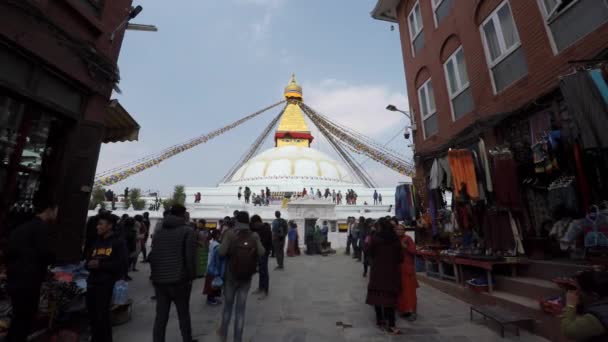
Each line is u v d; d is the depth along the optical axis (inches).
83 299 199.9
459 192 279.4
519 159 260.5
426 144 438.3
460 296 276.2
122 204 1347.2
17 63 189.9
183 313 159.6
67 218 223.3
